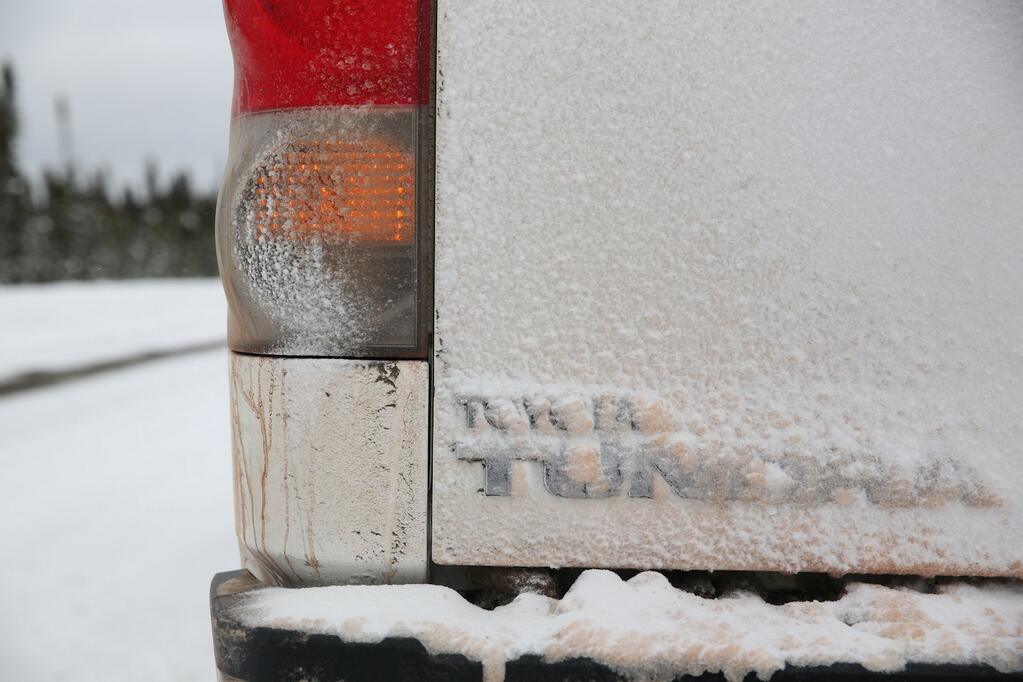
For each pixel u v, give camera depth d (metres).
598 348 1.17
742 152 1.17
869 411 1.18
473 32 1.17
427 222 1.18
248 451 1.22
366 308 1.19
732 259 1.17
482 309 1.17
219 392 7.18
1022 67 1.17
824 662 1.12
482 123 1.17
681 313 1.17
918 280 1.18
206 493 4.06
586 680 1.12
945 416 1.18
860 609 1.18
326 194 1.18
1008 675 1.12
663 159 1.17
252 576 1.26
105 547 3.28
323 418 1.19
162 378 7.89
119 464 4.69
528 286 1.17
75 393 7.05
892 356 1.18
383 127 1.18
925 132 1.17
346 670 1.14
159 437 5.41
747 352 1.17
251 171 1.19
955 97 1.17
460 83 1.17
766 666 1.12
